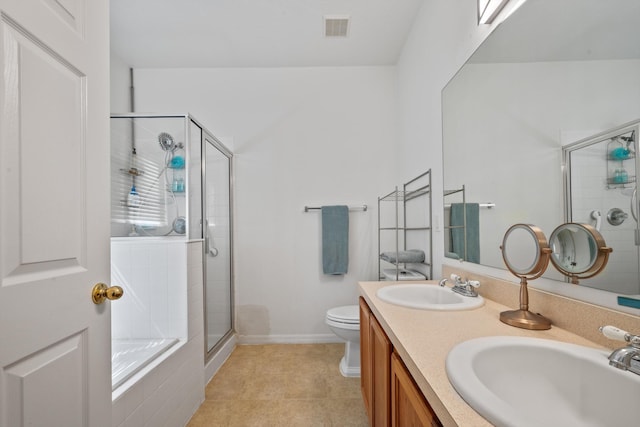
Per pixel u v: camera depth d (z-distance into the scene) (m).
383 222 2.71
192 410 1.65
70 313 0.72
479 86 1.31
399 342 0.79
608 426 0.57
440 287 1.44
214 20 2.15
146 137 1.97
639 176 0.65
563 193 0.86
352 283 2.69
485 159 1.27
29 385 0.62
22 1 0.62
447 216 1.64
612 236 0.71
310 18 2.14
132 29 2.23
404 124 2.49
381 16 2.13
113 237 1.90
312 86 2.75
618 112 0.70
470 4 1.38
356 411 1.65
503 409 0.44
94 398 0.80
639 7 0.66
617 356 0.57
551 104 0.91
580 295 0.81
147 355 1.42
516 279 1.10
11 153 0.59
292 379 2.00
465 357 0.63
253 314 2.68
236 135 2.73
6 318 0.58
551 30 0.91
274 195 2.72
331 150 2.73
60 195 0.71
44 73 0.67
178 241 1.69
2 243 0.57
